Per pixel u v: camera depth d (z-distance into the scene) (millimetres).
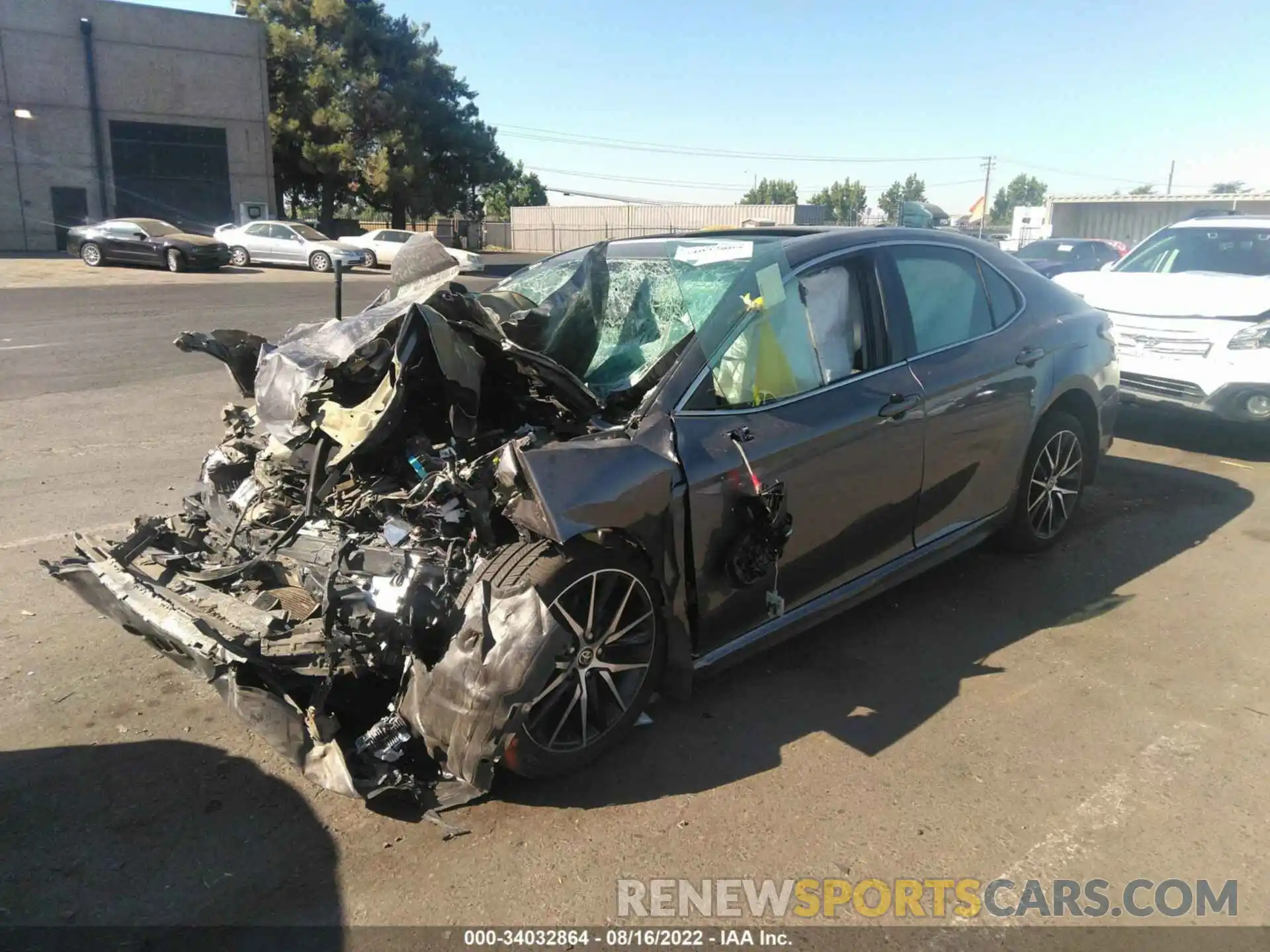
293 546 3471
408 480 3488
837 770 3197
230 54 35125
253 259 29156
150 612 3201
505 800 3027
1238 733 3439
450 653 2812
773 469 3396
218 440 7504
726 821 2924
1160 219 32438
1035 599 4605
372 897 2588
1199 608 4496
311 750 2873
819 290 3801
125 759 3211
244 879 2652
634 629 3191
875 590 4008
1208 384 6934
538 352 3465
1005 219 85625
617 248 4453
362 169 42781
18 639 4035
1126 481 6590
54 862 2703
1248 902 2590
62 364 10680
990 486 4520
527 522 2838
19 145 31391
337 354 3623
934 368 4105
